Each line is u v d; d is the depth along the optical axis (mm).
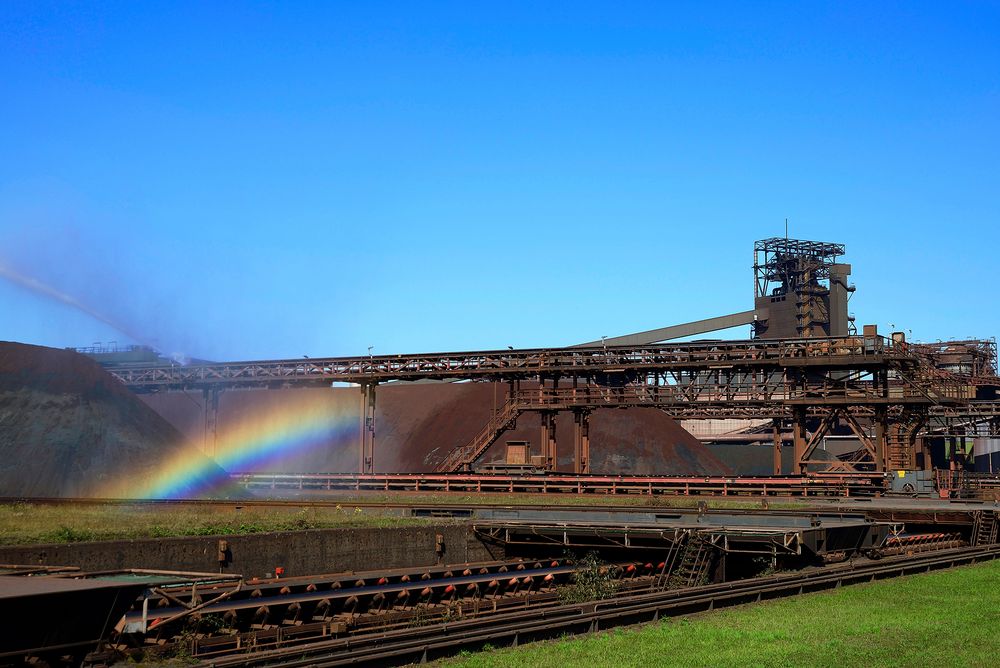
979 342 111500
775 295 131000
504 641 22844
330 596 30906
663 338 127562
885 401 61938
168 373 79562
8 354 64500
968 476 82250
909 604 28375
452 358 69938
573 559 41375
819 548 37812
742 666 20078
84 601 17391
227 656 23484
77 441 59469
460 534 41375
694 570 37281
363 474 68812
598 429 88125
